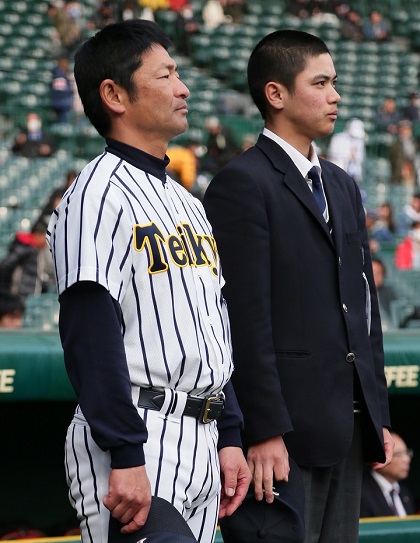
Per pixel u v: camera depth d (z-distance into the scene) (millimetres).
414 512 6520
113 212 2961
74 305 2891
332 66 3900
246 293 3635
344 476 3902
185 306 3016
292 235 3736
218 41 19656
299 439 3656
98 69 3188
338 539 3895
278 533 3535
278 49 3875
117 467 2779
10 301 7938
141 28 3207
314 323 3707
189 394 2998
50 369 5238
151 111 3145
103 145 14367
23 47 17438
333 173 4074
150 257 2980
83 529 2980
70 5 17688
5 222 11633
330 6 21250
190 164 13461
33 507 6098
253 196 3713
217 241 3756
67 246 2939
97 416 2787
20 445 6074
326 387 3689
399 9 21797
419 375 5805
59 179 13492
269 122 3934
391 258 12969
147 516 2818
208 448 3049
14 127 14000
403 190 15141
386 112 16703
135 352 2939
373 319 4094
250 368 3580
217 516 3162
